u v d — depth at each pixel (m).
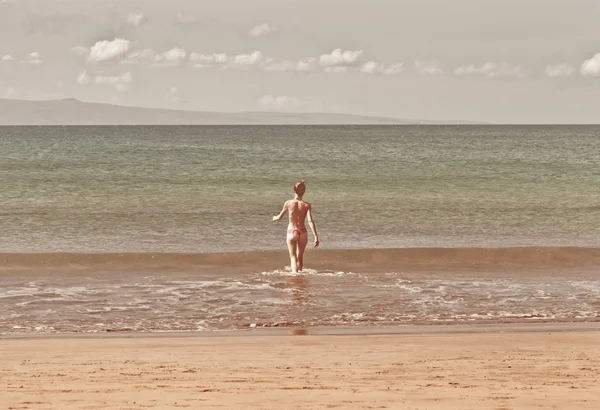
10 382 6.80
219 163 58.81
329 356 8.34
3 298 12.82
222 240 21.16
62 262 16.42
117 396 6.18
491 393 6.32
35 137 143.12
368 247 20.08
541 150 85.25
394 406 5.80
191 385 6.68
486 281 14.80
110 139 130.75
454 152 81.00
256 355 8.41
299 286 14.12
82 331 10.48
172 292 13.48
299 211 15.83
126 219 25.25
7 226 23.36
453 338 9.66
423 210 28.38
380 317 11.53
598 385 6.68
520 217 26.41
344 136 162.38
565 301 12.87
